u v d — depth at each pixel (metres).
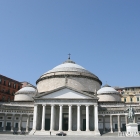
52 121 75.88
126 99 135.50
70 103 78.06
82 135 70.00
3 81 119.19
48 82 97.06
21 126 86.88
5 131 80.56
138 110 83.31
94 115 76.88
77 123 76.06
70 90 80.06
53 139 44.75
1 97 115.50
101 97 96.62
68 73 96.44
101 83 107.56
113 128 86.50
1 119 86.50
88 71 104.06
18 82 130.50
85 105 77.88
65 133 69.75
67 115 83.12
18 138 46.81
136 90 145.50
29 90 100.06
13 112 85.56
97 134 71.44
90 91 95.38
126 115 82.81
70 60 113.44
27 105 92.38
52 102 78.25
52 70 102.31
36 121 76.75
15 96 101.50
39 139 44.34
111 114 85.25
